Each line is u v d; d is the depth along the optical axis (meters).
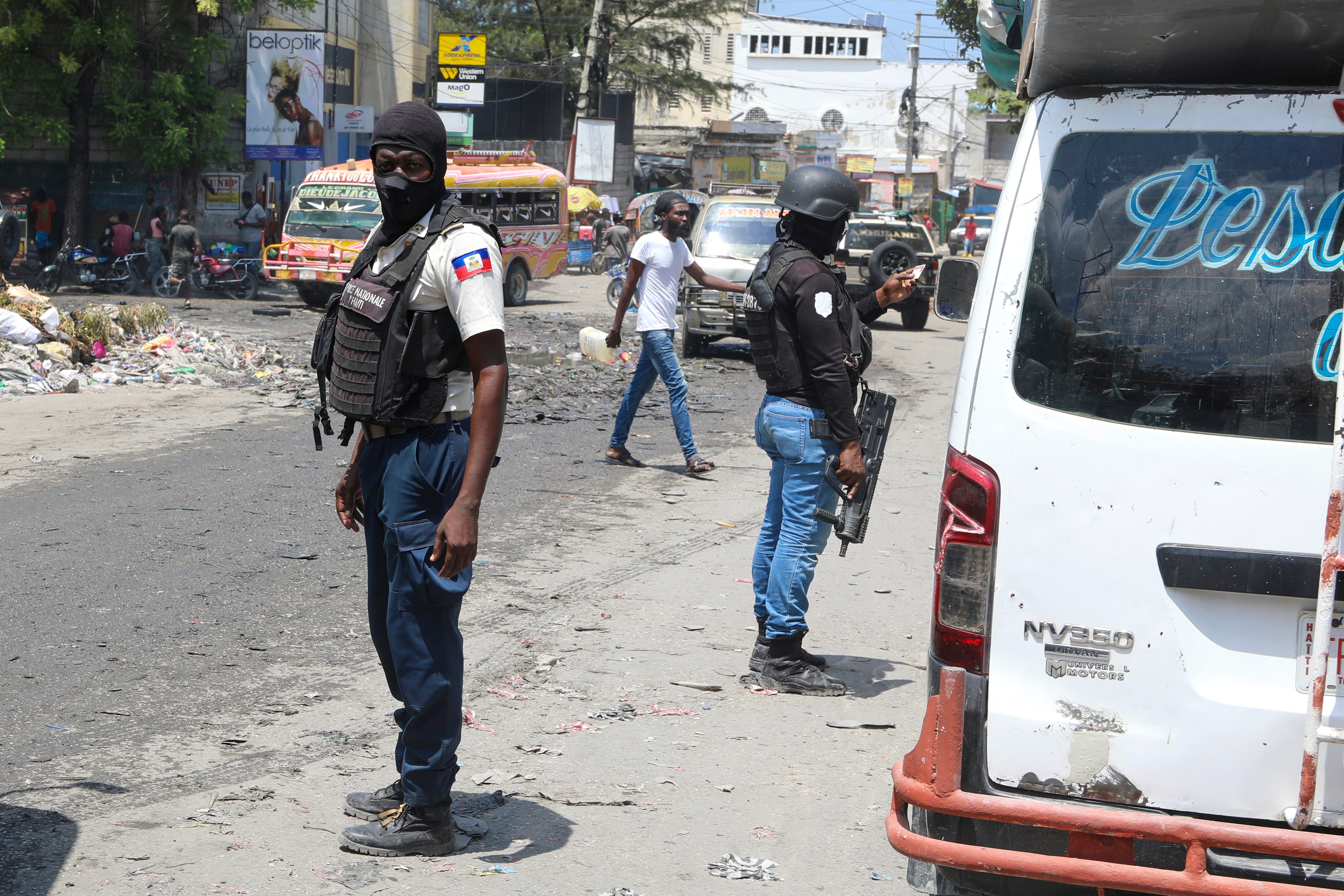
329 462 9.23
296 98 27.09
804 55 86.06
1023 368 2.81
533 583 6.40
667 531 7.67
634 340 19.45
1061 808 2.54
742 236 17.89
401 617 3.37
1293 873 2.53
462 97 37.09
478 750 4.32
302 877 3.33
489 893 3.30
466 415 3.37
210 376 13.70
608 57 52.56
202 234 27.30
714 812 3.88
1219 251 2.74
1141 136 2.81
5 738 4.20
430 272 3.23
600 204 42.44
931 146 85.56
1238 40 2.75
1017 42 4.51
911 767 2.69
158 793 3.83
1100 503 2.73
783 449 4.87
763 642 5.16
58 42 24.95
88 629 5.35
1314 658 2.45
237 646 5.24
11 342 13.14
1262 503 2.64
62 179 26.52
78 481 8.25
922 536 7.82
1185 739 2.67
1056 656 2.75
